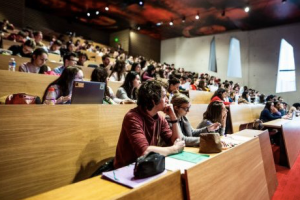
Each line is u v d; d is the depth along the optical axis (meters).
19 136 1.14
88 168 1.46
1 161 1.07
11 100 1.40
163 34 12.20
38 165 1.20
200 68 11.59
